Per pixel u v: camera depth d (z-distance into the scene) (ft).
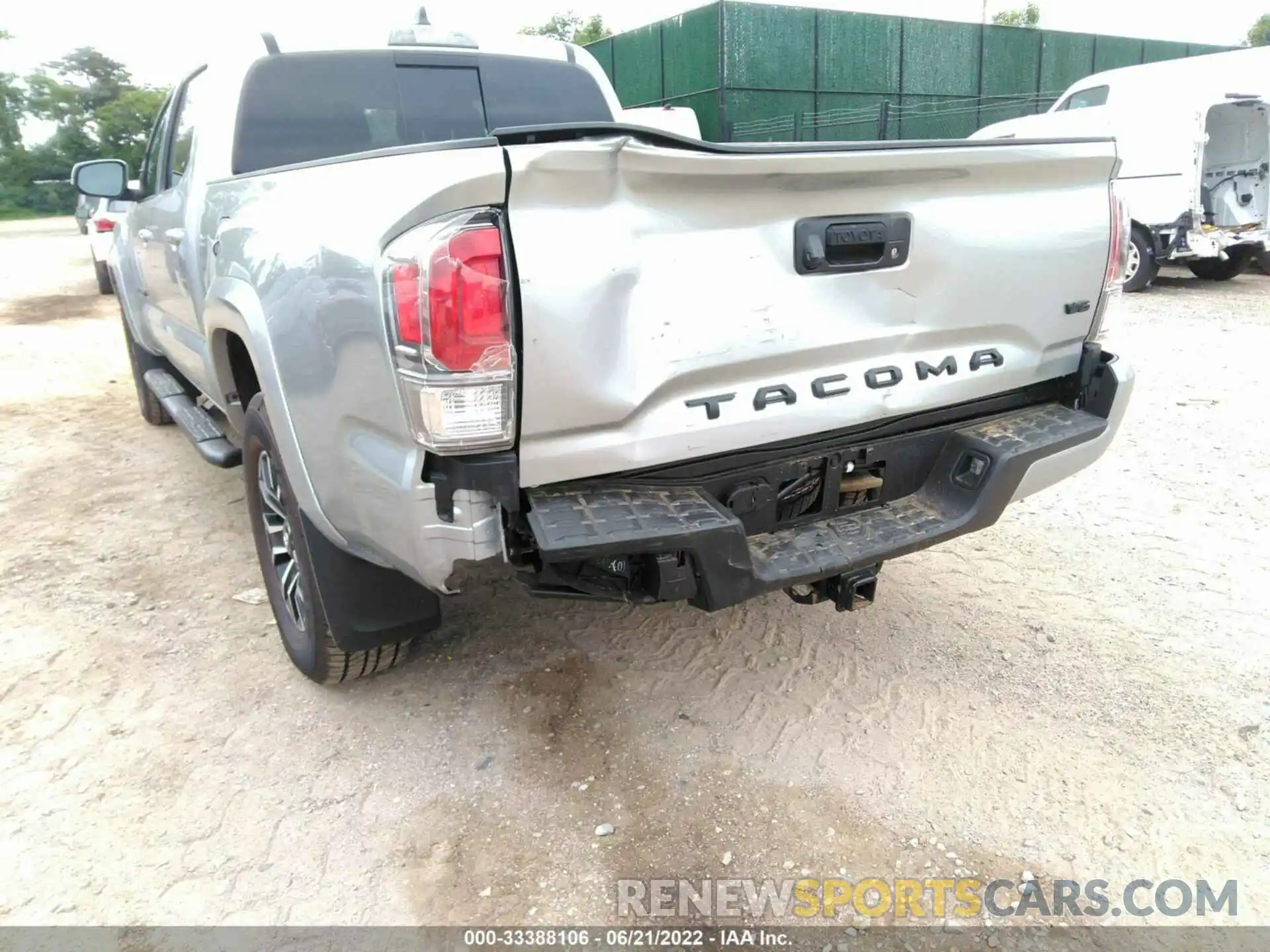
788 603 11.93
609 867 7.64
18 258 64.23
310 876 7.57
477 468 6.80
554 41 13.71
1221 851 7.74
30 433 19.88
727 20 60.39
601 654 10.77
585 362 6.79
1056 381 10.13
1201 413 19.42
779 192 7.49
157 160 15.21
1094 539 13.75
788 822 8.12
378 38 11.96
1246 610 11.51
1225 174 36.68
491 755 9.04
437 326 6.34
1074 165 9.09
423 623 9.29
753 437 7.77
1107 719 9.46
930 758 8.89
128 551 13.71
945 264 8.51
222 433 12.85
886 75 67.62
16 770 8.81
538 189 6.46
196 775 8.77
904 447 8.99
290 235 7.89
